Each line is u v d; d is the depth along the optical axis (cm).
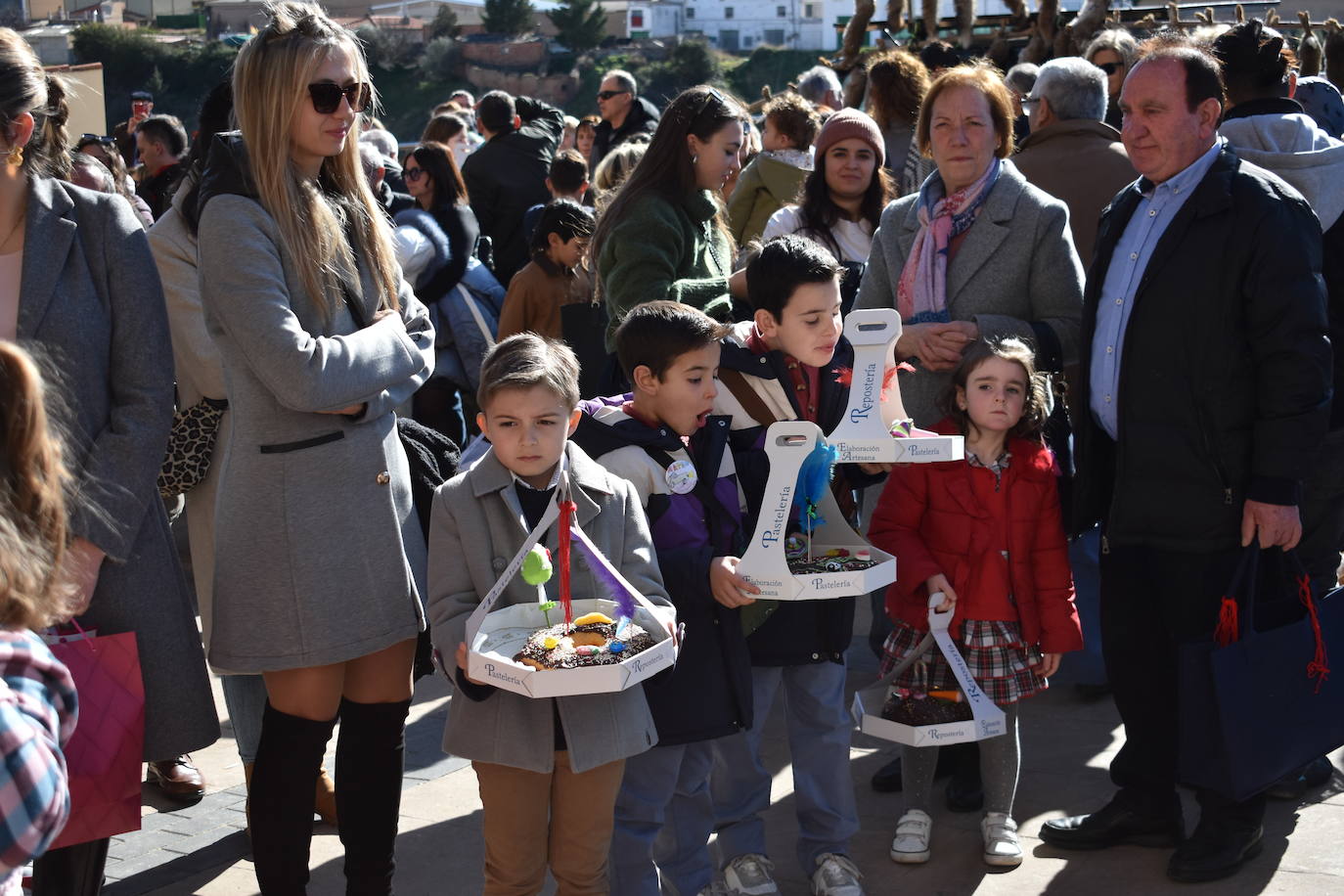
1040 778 381
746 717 290
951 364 351
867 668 482
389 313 287
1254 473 308
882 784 378
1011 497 334
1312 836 337
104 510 257
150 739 270
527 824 272
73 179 399
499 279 775
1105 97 459
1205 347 308
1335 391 365
